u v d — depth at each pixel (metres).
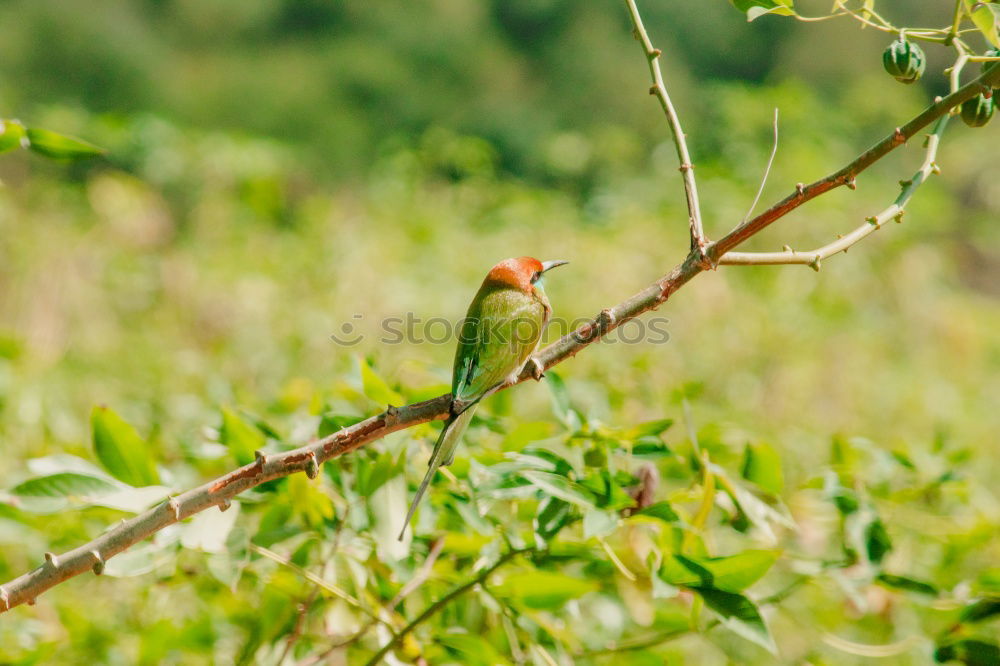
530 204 19.55
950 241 26.94
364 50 43.38
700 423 9.10
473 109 41.84
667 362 11.96
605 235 17.83
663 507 4.89
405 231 17.98
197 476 6.70
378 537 4.78
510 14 46.72
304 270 15.98
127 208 17.23
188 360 12.68
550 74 44.44
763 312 14.91
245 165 20.67
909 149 29.95
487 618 5.93
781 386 13.25
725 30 44.88
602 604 5.96
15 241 14.89
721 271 15.38
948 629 5.40
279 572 5.53
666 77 43.00
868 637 7.63
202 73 41.25
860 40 43.91
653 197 20.62
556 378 5.53
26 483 4.82
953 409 14.71
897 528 6.59
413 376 9.18
